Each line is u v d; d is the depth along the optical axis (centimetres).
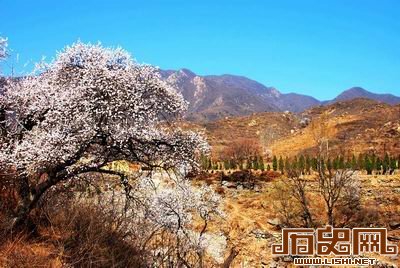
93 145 1276
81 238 1123
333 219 4091
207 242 2217
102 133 1195
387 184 4947
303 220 4088
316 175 5084
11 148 1298
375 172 6203
